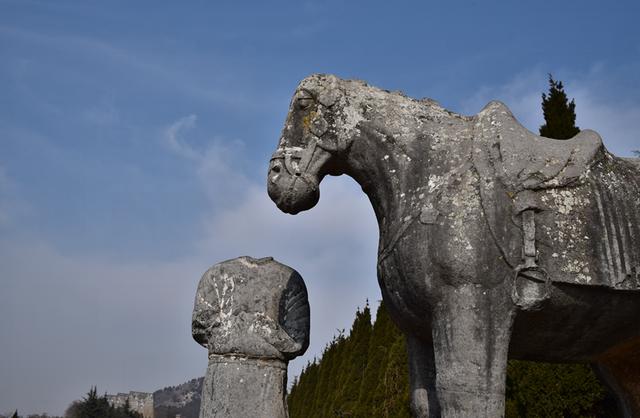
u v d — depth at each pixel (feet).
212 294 12.05
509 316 8.56
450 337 8.50
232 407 11.40
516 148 9.02
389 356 48.21
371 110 9.62
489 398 8.34
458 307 8.52
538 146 9.14
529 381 26.55
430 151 9.26
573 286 8.70
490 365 8.40
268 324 11.75
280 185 9.66
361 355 64.28
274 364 11.72
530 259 8.55
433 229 8.73
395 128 9.48
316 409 75.87
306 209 9.87
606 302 8.94
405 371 43.73
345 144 9.59
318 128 9.65
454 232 8.63
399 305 9.23
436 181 9.02
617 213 9.02
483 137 9.18
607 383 10.55
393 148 9.41
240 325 11.72
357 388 62.64
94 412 80.48
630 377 10.29
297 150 9.68
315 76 9.84
